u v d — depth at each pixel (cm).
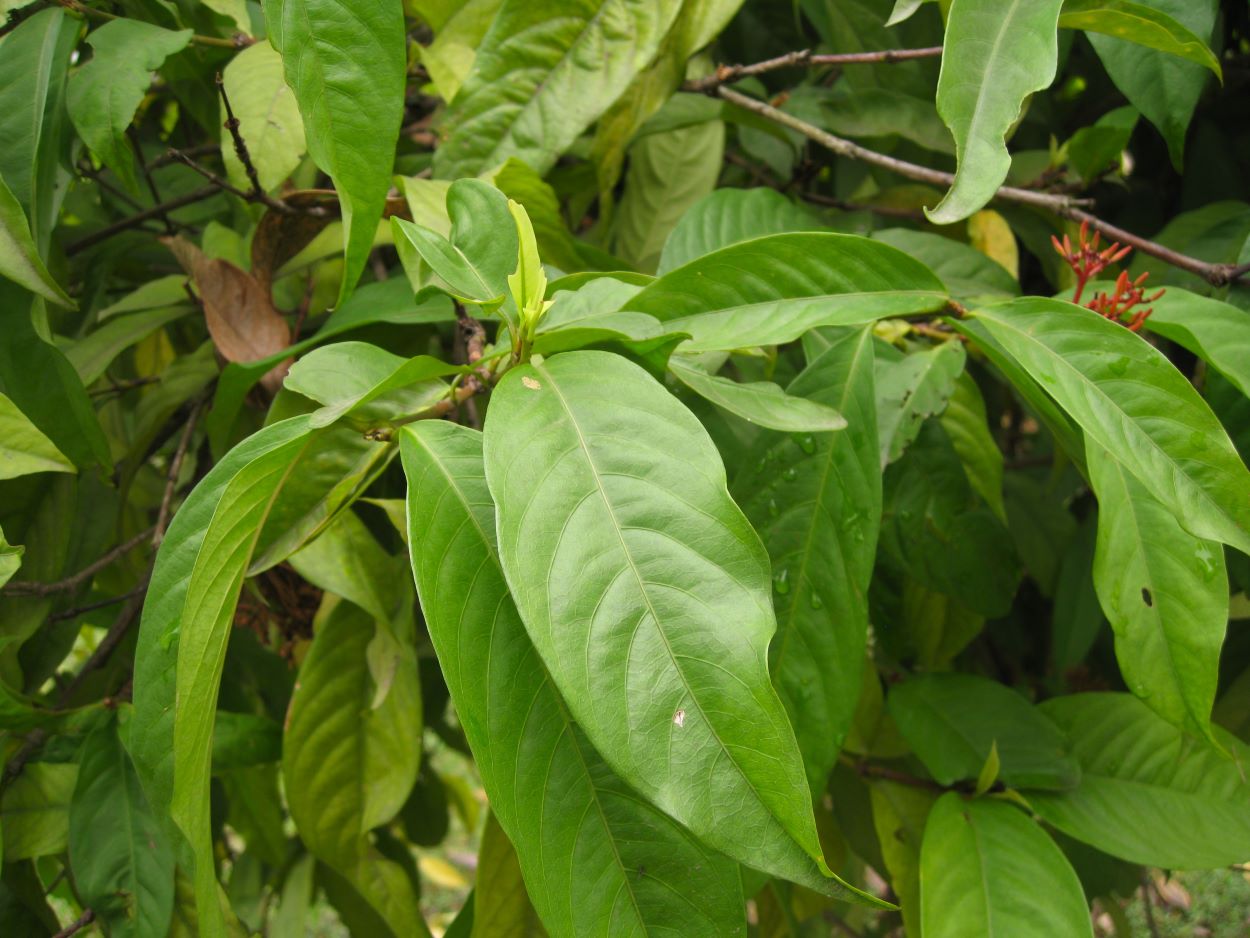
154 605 51
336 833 69
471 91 67
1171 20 56
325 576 64
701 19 69
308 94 52
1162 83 63
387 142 53
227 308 66
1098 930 127
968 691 68
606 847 47
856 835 78
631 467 45
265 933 95
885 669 78
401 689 68
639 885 47
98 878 59
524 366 48
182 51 68
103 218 84
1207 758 64
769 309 55
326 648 68
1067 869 61
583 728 43
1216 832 63
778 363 76
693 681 43
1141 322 58
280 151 64
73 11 62
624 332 50
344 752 68
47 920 65
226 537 49
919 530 69
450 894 196
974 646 102
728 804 42
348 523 65
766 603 44
